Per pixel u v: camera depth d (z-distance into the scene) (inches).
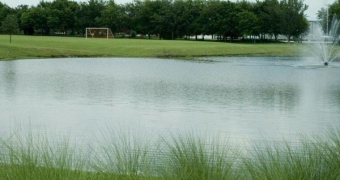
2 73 1109.7
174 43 2524.6
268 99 728.3
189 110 607.2
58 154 217.0
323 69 1359.5
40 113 567.2
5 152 232.2
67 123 500.1
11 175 185.9
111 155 249.1
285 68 1381.6
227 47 2269.9
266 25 3299.7
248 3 3452.3
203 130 468.4
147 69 1300.4
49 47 2055.9
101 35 3846.0
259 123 514.0
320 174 188.7
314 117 559.2
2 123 492.1
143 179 192.4
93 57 1818.4
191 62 1619.1
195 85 917.8
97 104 654.5
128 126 486.3
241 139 412.5
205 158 198.4
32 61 1546.5
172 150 208.4
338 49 2306.8
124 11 4087.1
